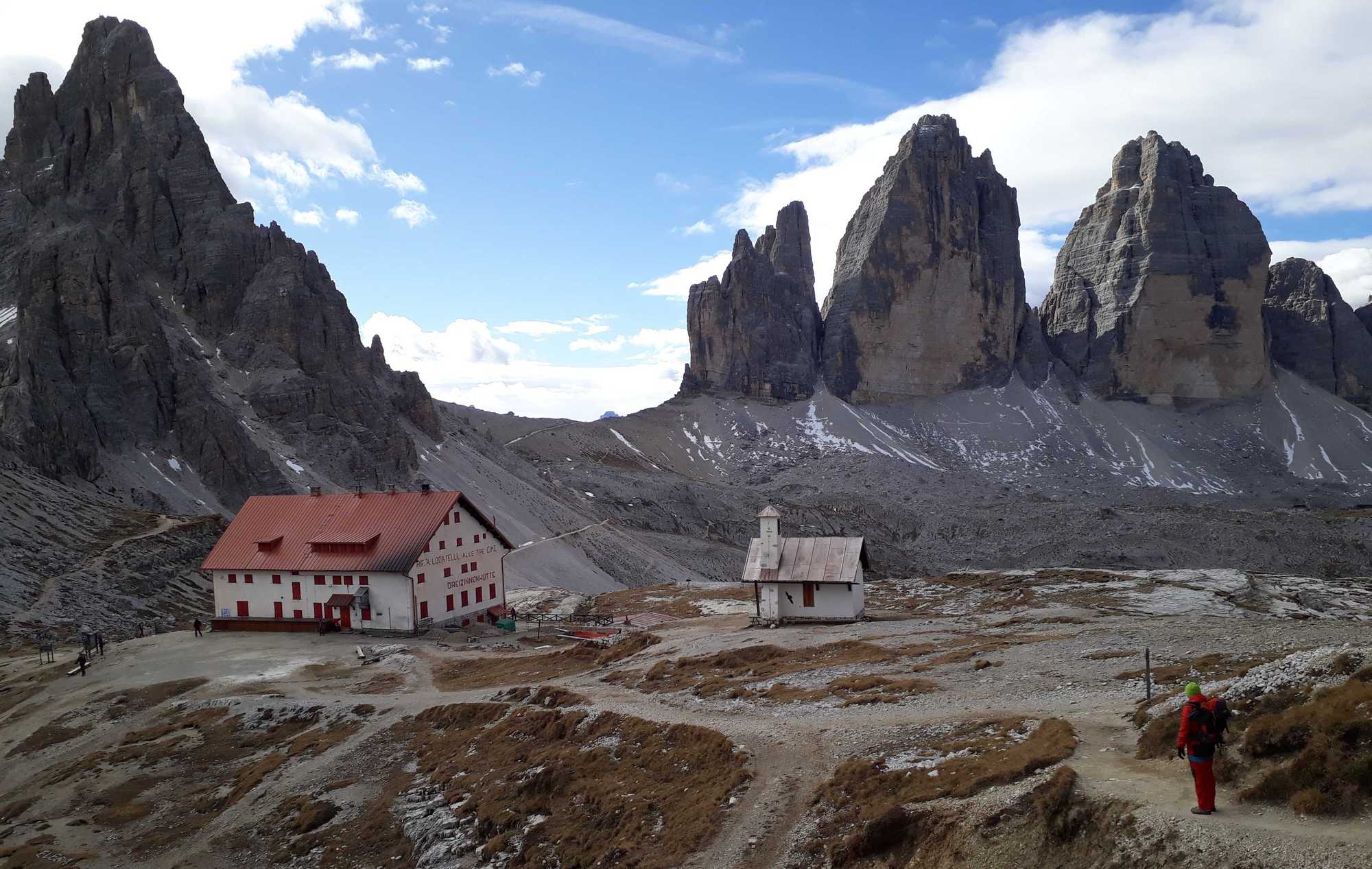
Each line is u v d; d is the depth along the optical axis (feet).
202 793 152.15
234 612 271.90
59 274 492.54
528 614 306.96
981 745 94.53
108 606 302.45
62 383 450.71
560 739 136.26
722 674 164.96
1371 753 62.44
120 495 422.82
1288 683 80.64
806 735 111.55
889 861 77.92
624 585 550.36
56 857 133.49
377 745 155.74
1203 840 60.75
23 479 372.58
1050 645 155.12
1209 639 144.87
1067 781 74.08
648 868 87.97
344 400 596.29
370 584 255.70
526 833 107.96
